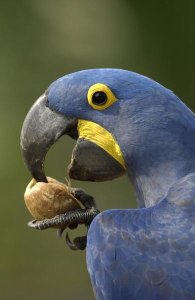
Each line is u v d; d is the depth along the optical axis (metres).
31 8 5.17
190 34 5.14
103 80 4.48
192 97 5.16
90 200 4.48
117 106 4.48
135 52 5.15
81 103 4.48
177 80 5.15
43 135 4.50
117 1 5.14
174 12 5.13
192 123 4.47
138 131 4.47
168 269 4.38
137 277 4.39
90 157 4.50
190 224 4.39
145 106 4.47
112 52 5.16
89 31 5.16
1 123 5.17
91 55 5.16
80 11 5.16
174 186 4.43
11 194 5.16
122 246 4.40
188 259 4.37
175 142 4.46
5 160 5.15
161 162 4.47
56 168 5.16
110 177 4.51
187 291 4.37
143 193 4.49
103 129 4.48
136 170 4.49
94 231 4.42
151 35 5.14
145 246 4.39
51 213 4.48
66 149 5.16
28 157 4.50
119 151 4.48
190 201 4.40
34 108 4.50
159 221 4.40
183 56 5.15
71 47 5.17
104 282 4.41
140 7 5.14
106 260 4.41
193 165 4.46
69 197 4.48
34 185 4.49
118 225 4.41
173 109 4.47
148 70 5.15
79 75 4.49
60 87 4.49
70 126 4.49
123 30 5.15
